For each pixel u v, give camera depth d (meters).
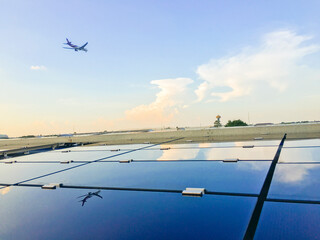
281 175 3.17
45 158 7.27
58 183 3.56
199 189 2.71
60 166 5.39
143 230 1.88
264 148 6.36
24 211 2.49
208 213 2.10
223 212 2.10
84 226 2.03
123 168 4.55
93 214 2.28
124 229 1.92
